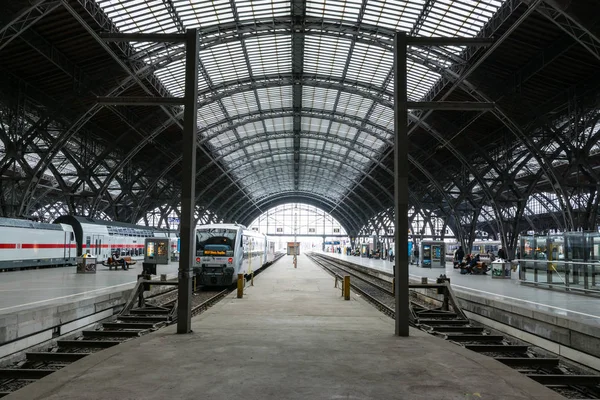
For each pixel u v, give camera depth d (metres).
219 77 36.59
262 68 36.62
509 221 36.69
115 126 39.47
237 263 26.84
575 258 21.30
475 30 25.77
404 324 10.25
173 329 11.09
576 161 27.67
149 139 38.66
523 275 22.95
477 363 7.55
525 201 36.12
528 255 24.62
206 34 28.47
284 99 43.72
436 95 33.03
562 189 28.39
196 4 26.19
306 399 5.59
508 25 23.20
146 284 16.92
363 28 28.22
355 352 8.40
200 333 10.49
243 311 15.21
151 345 8.95
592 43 18.33
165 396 5.67
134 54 27.56
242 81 37.44
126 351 8.36
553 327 11.50
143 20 26.19
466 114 35.28
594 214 28.08
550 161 29.08
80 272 28.41
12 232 29.70
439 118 35.88
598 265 16.84
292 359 7.77
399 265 10.36
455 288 20.89
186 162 10.64
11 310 12.48
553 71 26.22
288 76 37.84
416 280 26.31
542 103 29.95
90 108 29.73
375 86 37.38
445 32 27.03
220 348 8.68
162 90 34.16
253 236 35.22
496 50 25.73
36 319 11.81
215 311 15.22
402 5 25.91
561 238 22.38
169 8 25.91
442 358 7.91
